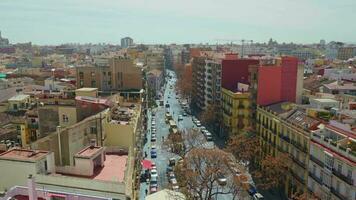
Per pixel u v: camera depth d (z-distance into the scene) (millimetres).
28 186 36406
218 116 140250
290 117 84062
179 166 82125
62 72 184500
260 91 103750
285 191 81938
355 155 56438
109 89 128750
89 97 75938
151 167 97250
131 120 71750
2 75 166125
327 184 63969
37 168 43438
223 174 73125
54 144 51094
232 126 121062
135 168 66188
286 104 95688
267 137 94562
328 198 62812
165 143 110312
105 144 63625
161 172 95938
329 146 64125
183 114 180000
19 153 45750
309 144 71438
